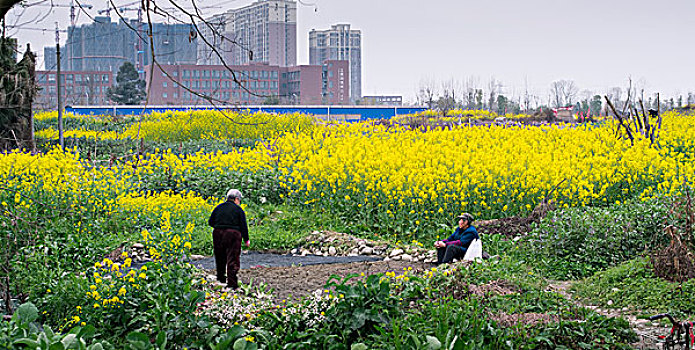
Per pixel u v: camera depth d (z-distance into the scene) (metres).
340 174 15.98
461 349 6.04
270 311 7.73
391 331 6.89
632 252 11.55
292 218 15.86
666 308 8.63
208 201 17.78
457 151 19.22
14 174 15.09
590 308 8.63
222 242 9.65
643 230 11.70
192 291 7.33
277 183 17.94
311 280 10.63
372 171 15.83
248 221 15.48
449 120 48.72
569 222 11.98
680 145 22.44
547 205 14.20
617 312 8.91
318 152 20.30
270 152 21.00
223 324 7.48
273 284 10.31
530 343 6.83
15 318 6.26
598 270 11.24
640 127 22.53
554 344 6.86
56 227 12.39
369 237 14.78
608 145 21.38
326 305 7.56
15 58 22.22
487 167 15.55
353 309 7.04
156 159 19.50
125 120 44.47
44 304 7.96
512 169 15.41
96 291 7.61
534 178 15.32
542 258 11.78
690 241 10.28
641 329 7.93
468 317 7.24
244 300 8.37
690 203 10.94
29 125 22.58
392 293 7.99
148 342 6.09
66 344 5.65
